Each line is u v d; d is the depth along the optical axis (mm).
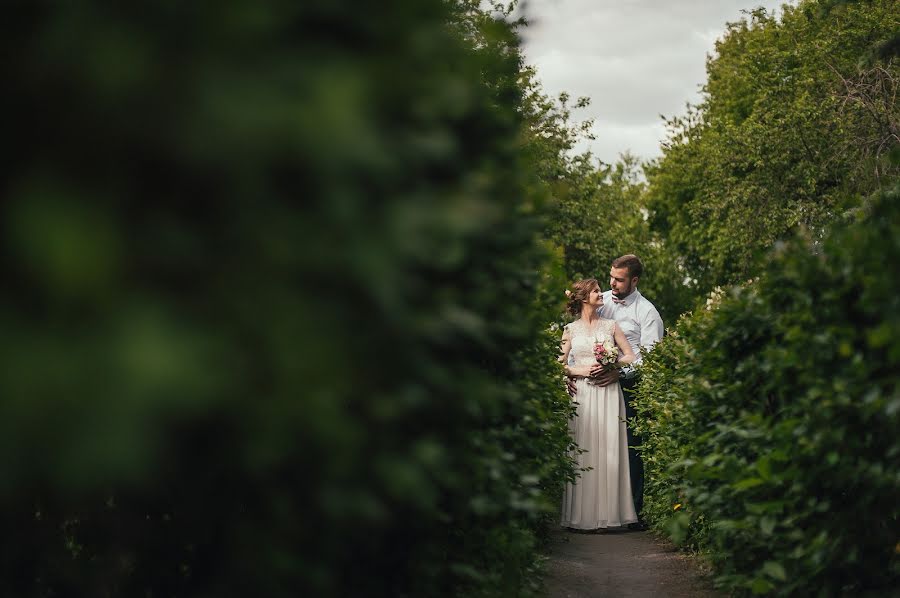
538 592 5543
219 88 954
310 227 1065
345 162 1034
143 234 963
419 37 1429
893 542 3783
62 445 875
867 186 23219
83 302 888
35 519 1889
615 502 10047
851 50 29969
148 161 975
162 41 958
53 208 889
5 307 890
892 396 3297
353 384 1401
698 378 5836
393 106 1356
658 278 48344
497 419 3654
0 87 936
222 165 972
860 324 3617
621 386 10328
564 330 10695
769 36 39062
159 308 930
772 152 29109
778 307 4496
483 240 2469
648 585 6328
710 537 6090
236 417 1104
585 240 35812
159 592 1996
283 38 1071
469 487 3037
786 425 3912
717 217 31375
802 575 4145
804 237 4227
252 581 1756
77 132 944
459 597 3635
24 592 1957
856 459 3695
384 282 1156
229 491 1664
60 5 922
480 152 2600
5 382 860
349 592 2414
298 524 1754
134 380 865
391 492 1645
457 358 2322
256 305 1036
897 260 3275
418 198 1264
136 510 1909
